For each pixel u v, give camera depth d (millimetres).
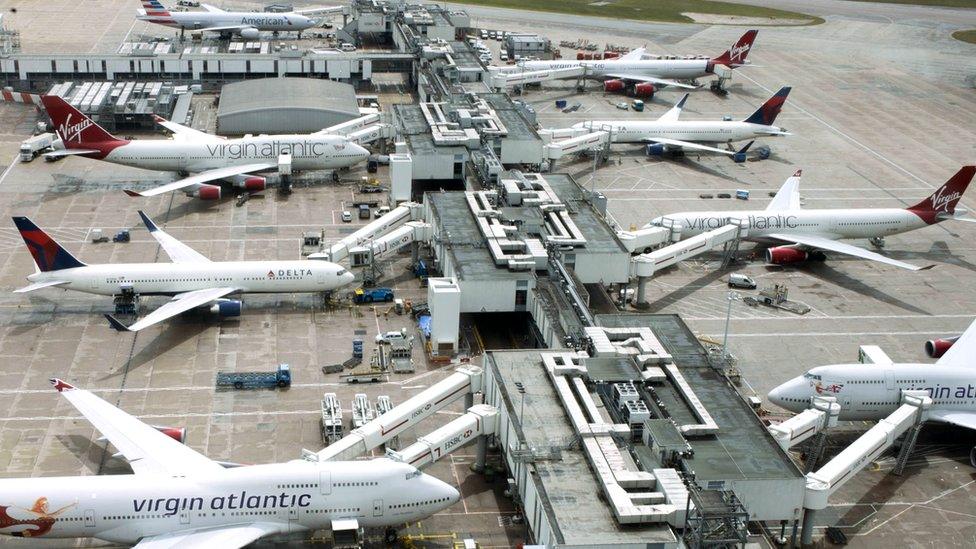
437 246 141125
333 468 87438
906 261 162250
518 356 106000
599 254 133500
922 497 102688
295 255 150875
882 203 186250
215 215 165125
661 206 179625
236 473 86312
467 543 87938
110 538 84562
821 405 102125
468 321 135625
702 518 75438
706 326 136625
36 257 125438
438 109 187250
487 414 99000
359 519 87500
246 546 88750
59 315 129750
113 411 97562
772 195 187625
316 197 175500
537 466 87688
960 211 163000
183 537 83688
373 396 114750
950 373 109875
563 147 186625
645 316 116062
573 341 109688
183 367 118812
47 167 183375
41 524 83000
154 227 144625
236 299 137500
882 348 133125
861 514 99438
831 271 157375
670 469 85875
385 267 149875
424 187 180750
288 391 114875
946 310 145500
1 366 116625
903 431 104250
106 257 146750
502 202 149000
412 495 88438
